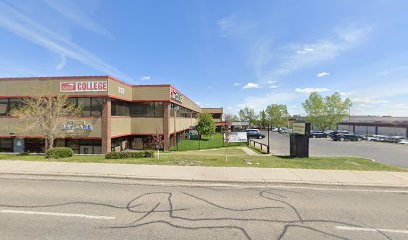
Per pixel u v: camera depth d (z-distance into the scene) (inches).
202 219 204.5
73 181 330.3
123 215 211.6
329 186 314.8
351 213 221.5
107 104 864.9
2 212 217.0
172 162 451.8
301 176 349.4
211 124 1565.0
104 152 861.8
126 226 189.5
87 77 852.0
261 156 639.1
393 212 225.1
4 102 880.9
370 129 2174.0
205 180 331.6
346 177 345.7
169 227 188.5
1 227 186.2
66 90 854.5
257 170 385.7
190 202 247.8
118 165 419.5
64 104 804.0
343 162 482.0
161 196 266.8
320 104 2386.8
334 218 209.6
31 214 212.5
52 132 738.8
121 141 1013.2
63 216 208.4
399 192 290.5
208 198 261.3
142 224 193.5
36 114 728.3
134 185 312.0
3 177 351.9
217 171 377.7
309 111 2464.3
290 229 187.3
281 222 200.2
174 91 1160.8
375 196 273.6
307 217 211.3
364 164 462.3
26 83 853.8
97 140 899.4
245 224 195.5
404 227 193.2
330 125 2423.7
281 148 1019.3
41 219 201.9
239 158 556.7
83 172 367.2
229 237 172.9
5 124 876.0
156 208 229.6
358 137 1524.4
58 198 257.0
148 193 277.6
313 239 171.6
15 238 168.4
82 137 864.9
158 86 1060.5
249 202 249.3
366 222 201.9
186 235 175.3
